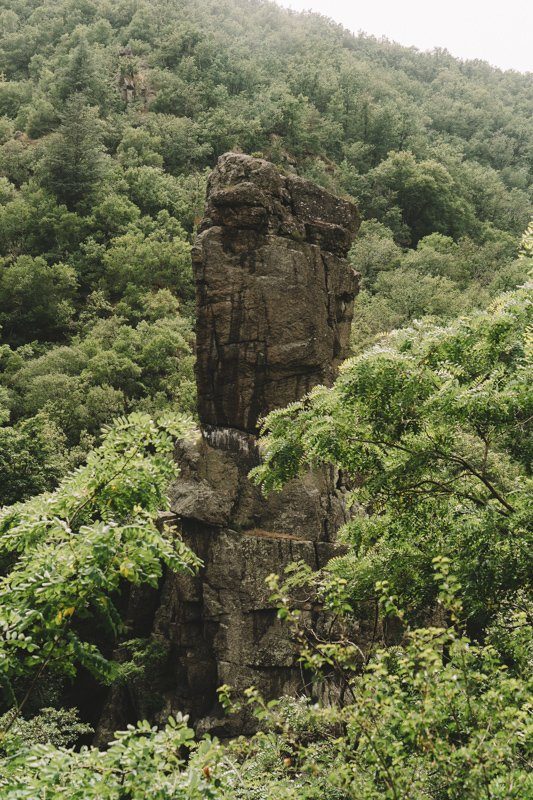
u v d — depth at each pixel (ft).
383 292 229.45
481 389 27.07
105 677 17.15
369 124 417.90
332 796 17.87
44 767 14.25
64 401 146.00
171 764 15.48
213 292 65.87
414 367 28.99
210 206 68.13
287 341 65.82
